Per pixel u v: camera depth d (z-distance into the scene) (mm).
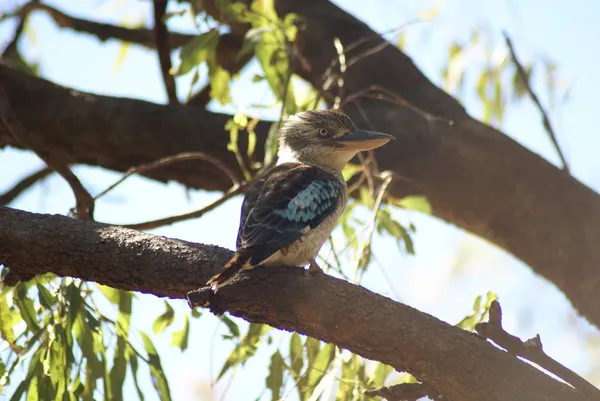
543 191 11422
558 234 11367
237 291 7434
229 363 8961
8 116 10203
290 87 11047
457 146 11523
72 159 12062
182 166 11883
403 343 7066
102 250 7633
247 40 10680
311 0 13102
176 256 7527
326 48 12688
